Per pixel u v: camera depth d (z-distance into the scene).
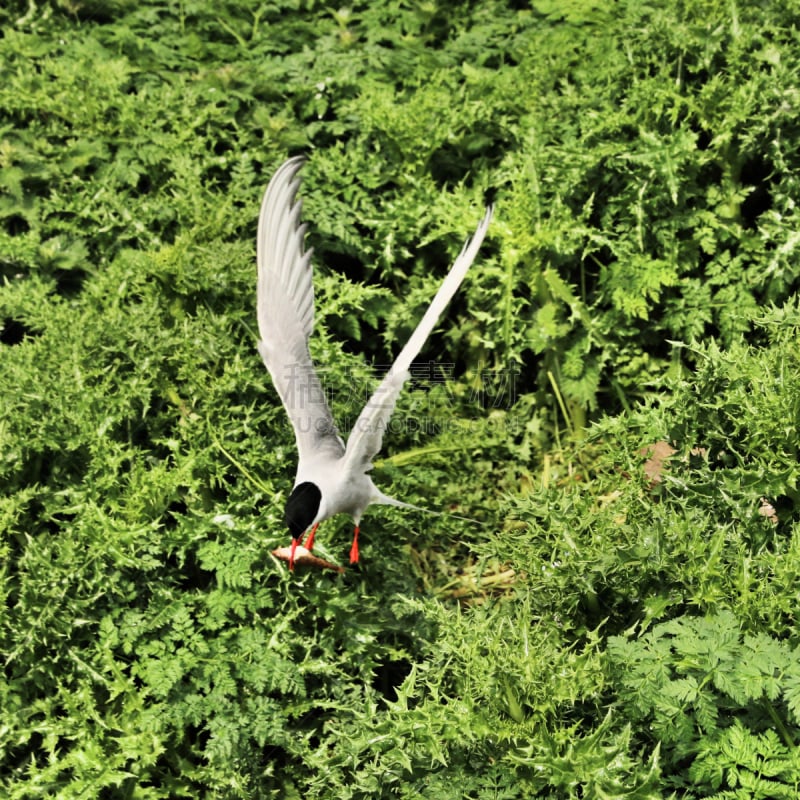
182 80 2.61
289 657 1.92
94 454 2.00
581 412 2.34
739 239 2.31
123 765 1.83
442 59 2.68
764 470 1.79
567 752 1.59
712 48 2.34
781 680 1.59
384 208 2.47
